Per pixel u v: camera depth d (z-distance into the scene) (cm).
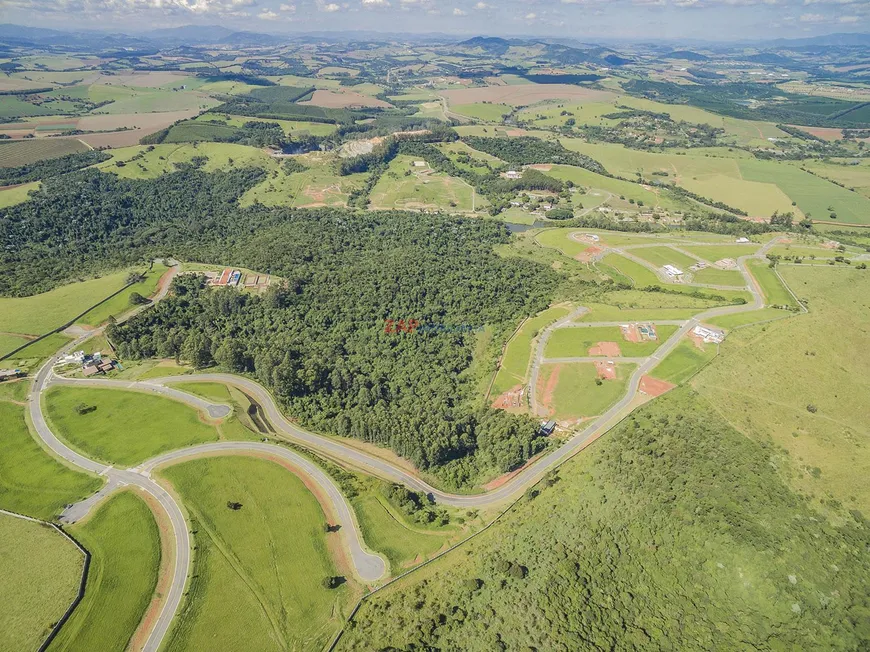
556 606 10056
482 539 12538
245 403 17412
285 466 14500
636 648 9275
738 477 12556
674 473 12862
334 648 10094
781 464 13150
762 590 10156
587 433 16175
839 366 16675
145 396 17450
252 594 11044
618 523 11838
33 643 9900
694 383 16675
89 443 15150
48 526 12356
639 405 16875
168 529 12400
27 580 11075
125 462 14438
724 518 11388
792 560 10544
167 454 14750
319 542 12325
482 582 11062
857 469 13012
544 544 11738
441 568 11738
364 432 16362
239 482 13850
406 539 12600
